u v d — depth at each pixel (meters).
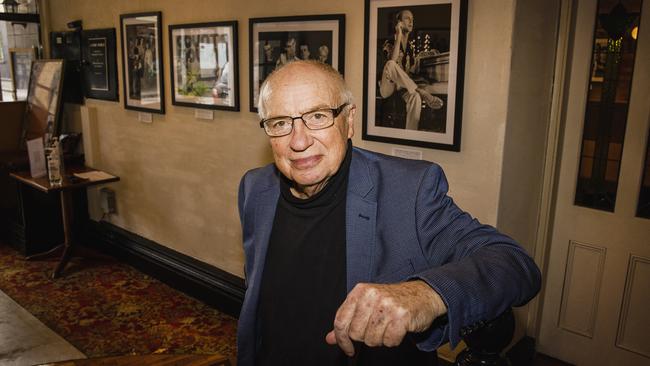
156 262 4.06
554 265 2.86
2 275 4.16
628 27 2.45
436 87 2.39
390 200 1.16
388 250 1.13
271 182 1.36
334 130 1.15
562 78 2.60
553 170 2.70
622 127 2.54
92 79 4.49
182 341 3.19
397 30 2.47
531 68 2.39
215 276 3.61
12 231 4.73
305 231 1.25
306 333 1.23
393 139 2.59
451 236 1.05
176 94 3.69
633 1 2.42
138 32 3.90
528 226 2.71
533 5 2.30
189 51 3.51
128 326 3.37
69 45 4.64
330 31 2.73
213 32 3.32
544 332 2.96
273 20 2.94
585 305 2.79
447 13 2.29
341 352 1.21
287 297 1.26
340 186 1.22
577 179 2.71
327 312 1.21
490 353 0.85
